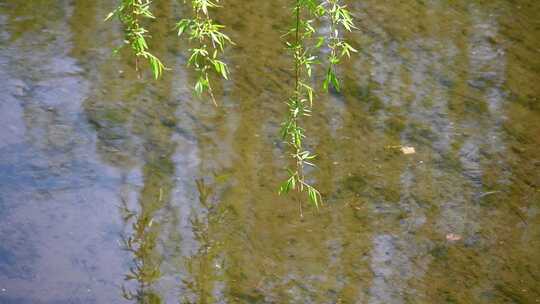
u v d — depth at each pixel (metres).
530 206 5.68
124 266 4.95
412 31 8.16
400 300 4.79
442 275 5.02
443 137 6.42
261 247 5.16
